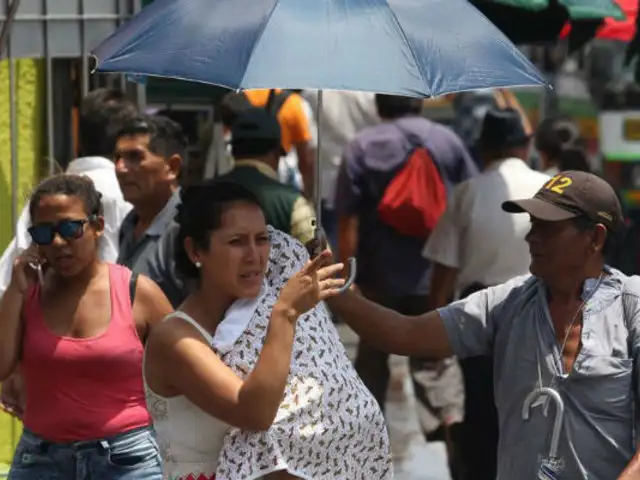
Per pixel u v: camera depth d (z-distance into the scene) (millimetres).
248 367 13047
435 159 25734
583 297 14227
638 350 13906
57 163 21516
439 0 14383
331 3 13711
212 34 13570
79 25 21062
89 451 14930
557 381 14156
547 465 14133
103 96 20828
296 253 13867
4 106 20984
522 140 21922
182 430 13312
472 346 15164
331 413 13258
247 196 13203
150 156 18125
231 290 13086
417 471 25953
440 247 22328
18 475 15203
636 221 36719
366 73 13273
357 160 25906
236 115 20109
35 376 14984
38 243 14867
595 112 44250
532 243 14383
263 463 13000
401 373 33875
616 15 23391
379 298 26062
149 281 15367
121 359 14891
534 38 24500
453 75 13656
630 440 14031
